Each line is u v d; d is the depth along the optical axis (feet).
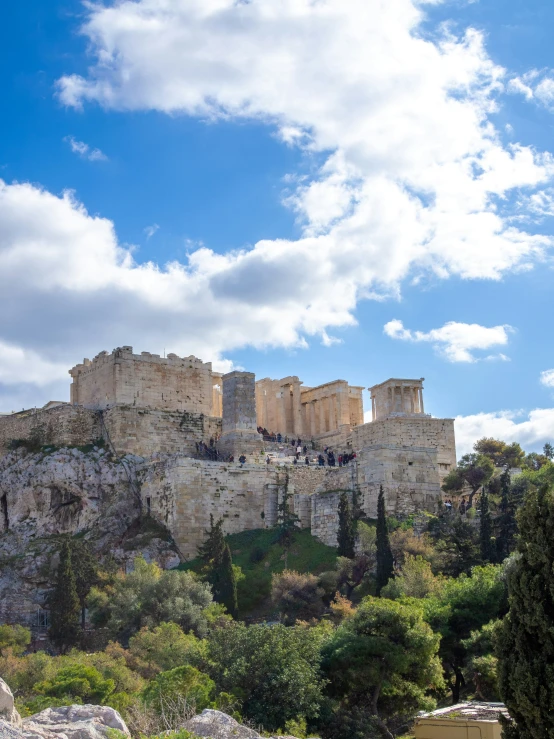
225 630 223.51
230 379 425.28
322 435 499.10
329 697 211.61
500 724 167.32
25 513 406.41
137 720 155.74
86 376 453.17
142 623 291.99
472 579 259.19
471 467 400.67
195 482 371.15
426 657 216.33
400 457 355.56
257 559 345.10
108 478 399.24
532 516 161.07
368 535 321.52
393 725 217.97
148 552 359.05
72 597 304.30
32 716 134.41
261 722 193.47
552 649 153.58
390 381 482.69
